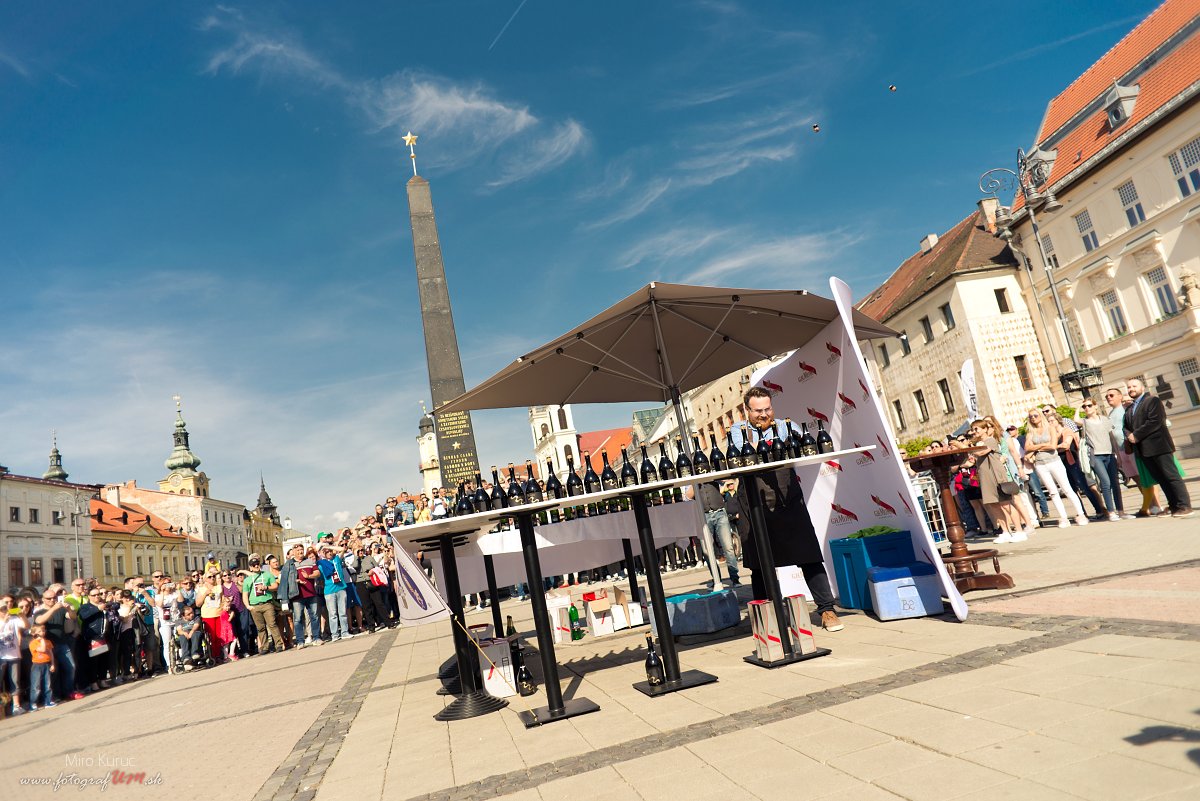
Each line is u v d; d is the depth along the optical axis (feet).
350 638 46.01
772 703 13.37
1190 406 84.94
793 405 26.03
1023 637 14.96
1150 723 9.34
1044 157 67.05
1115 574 19.92
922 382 123.13
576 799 10.13
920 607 19.16
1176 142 82.02
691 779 10.14
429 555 22.24
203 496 321.11
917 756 9.62
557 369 26.66
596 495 15.66
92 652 40.22
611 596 38.32
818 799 8.77
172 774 15.99
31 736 25.89
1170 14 91.04
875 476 21.49
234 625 48.01
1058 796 7.87
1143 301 88.74
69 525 202.69
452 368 69.10
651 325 25.72
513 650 19.03
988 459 31.60
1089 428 33.50
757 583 19.65
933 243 141.79
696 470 18.53
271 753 16.46
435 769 12.96
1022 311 109.50
